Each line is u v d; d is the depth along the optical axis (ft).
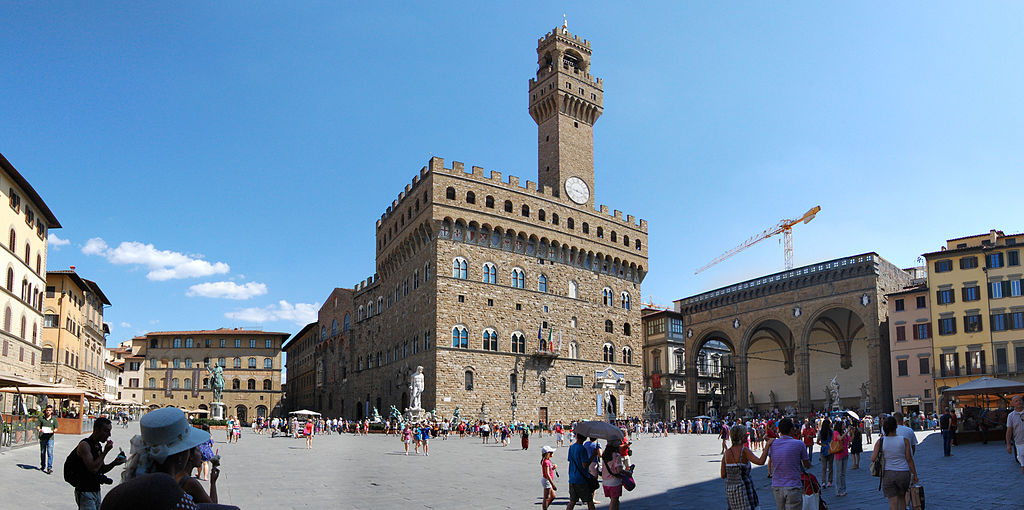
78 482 52.44
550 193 362.33
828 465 102.12
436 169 327.67
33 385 186.91
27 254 268.00
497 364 330.75
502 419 326.65
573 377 355.77
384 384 379.35
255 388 573.33
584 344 363.97
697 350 448.65
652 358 481.05
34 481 106.01
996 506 80.18
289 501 99.30
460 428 293.64
